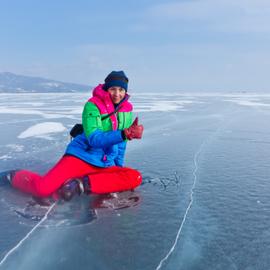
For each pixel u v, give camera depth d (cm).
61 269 214
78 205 323
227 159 520
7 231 268
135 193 361
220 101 2309
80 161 356
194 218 296
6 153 558
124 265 219
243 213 308
